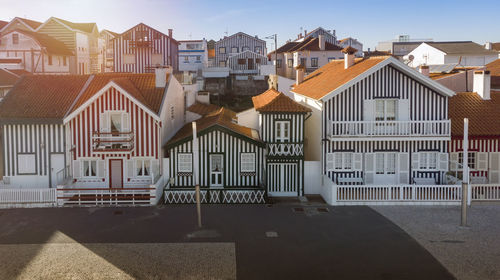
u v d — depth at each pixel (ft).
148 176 86.28
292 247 60.64
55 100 89.97
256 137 90.22
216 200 81.76
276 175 86.07
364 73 81.92
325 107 84.38
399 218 72.02
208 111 123.24
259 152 85.30
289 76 198.39
